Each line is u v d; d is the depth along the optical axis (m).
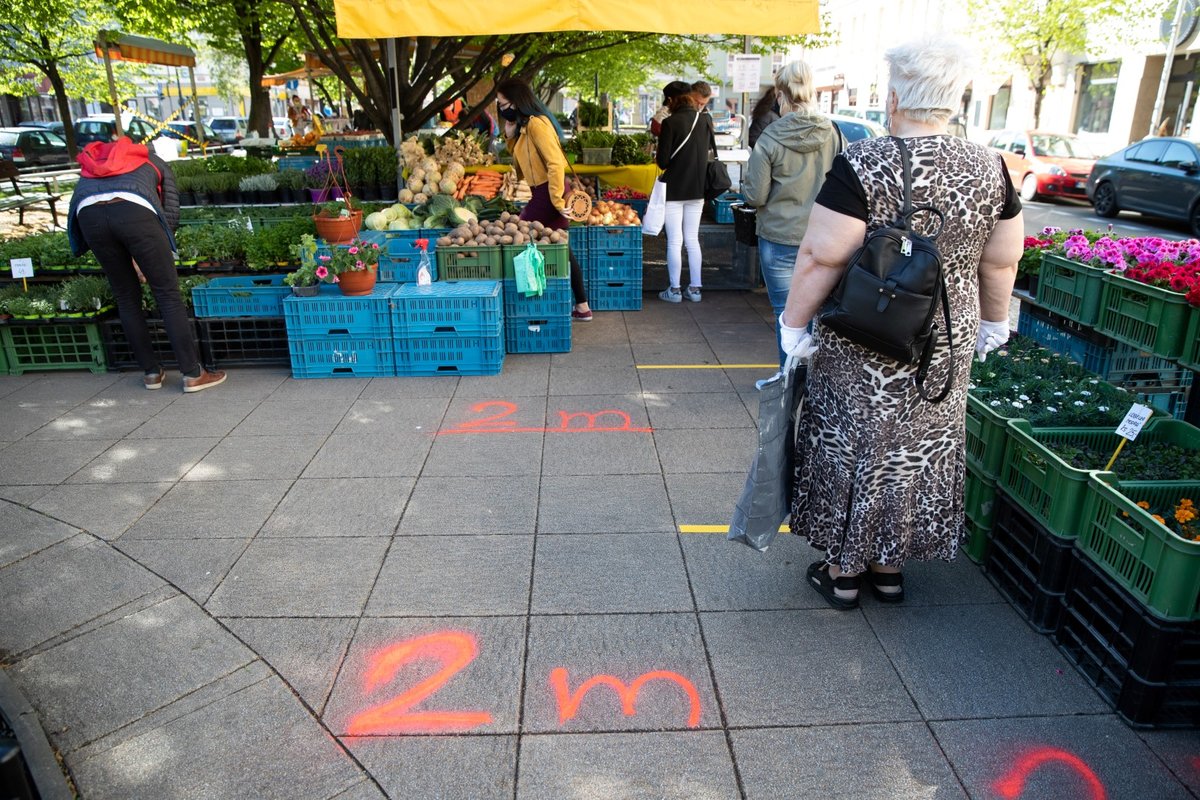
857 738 2.50
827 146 4.78
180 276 6.29
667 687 2.71
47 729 2.54
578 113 15.22
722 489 4.04
